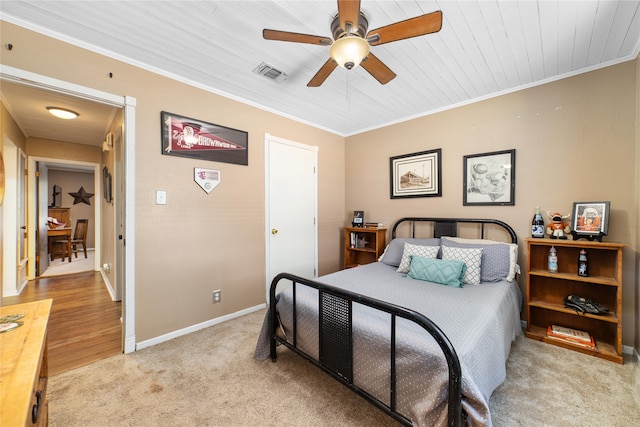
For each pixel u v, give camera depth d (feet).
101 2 5.13
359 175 13.34
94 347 7.41
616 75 7.18
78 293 12.07
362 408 5.08
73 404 5.17
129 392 5.53
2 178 8.50
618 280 6.63
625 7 5.23
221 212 9.07
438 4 5.21
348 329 4.80
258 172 10.18
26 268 13.84
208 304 8.74
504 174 8.95
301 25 5.85
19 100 8.60
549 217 8.17
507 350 6.05
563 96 7.92
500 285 7.39
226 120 9.16
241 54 6.93
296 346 6.07
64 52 6.14
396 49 6.66
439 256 8.95
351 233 12.66
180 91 8.06
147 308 7.46
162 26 5.85
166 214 7.80
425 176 10.87
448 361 3.52
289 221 11.34
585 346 6.98
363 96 9.44
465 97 9.50
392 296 6.40
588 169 7.59
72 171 22.65
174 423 4.73
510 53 6.85
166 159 7.79
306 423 4.72
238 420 4.80
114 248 11.14
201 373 6.19
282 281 11.03
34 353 2.72
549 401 5.22
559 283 8.06
